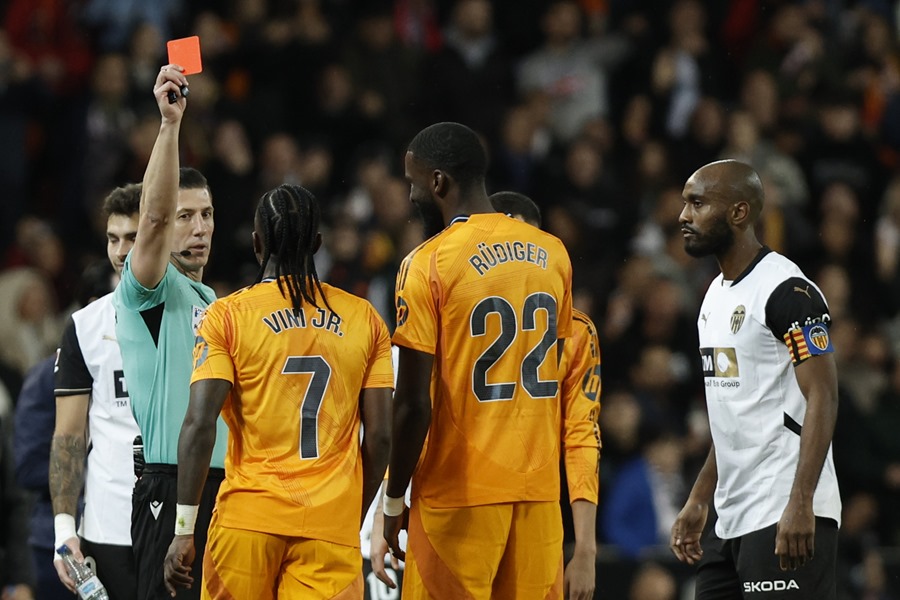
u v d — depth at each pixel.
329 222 42.78
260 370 17.39
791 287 19.17
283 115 45.81
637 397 37.53
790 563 18.53
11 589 22.41
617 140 48.62
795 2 52.81
